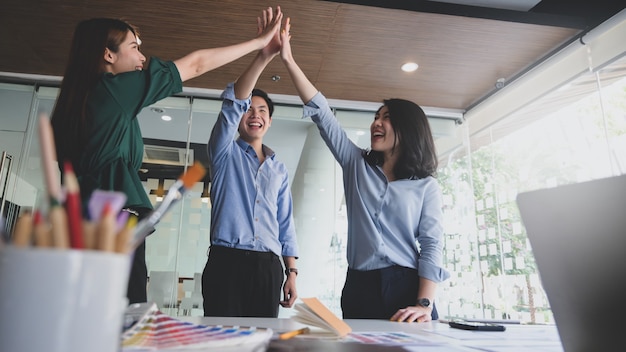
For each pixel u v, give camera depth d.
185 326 0.58
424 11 2.60
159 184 3.41
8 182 3.25
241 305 1.65
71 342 0.28
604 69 2.80
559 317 0.46
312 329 0.79
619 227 0.39
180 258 3.18
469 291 3.74
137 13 2.66
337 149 1.67
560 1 2.86
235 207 1.73
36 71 3.40
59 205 0.30
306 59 3.17
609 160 2.76
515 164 3.59
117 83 1.12
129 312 0.57
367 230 1.49
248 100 1.63
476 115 4.01
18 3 2.55
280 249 1.84
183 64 1.26
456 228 3.84
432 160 1.61
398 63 3.22
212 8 2.60
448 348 0.61
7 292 0.27
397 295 1.41
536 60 3.17
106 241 0.31
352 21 2.71
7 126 3.39
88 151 1.08
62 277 0.28
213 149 1.73
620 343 0.40
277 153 3.67
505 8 2.81
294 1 2.53
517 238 3.45
